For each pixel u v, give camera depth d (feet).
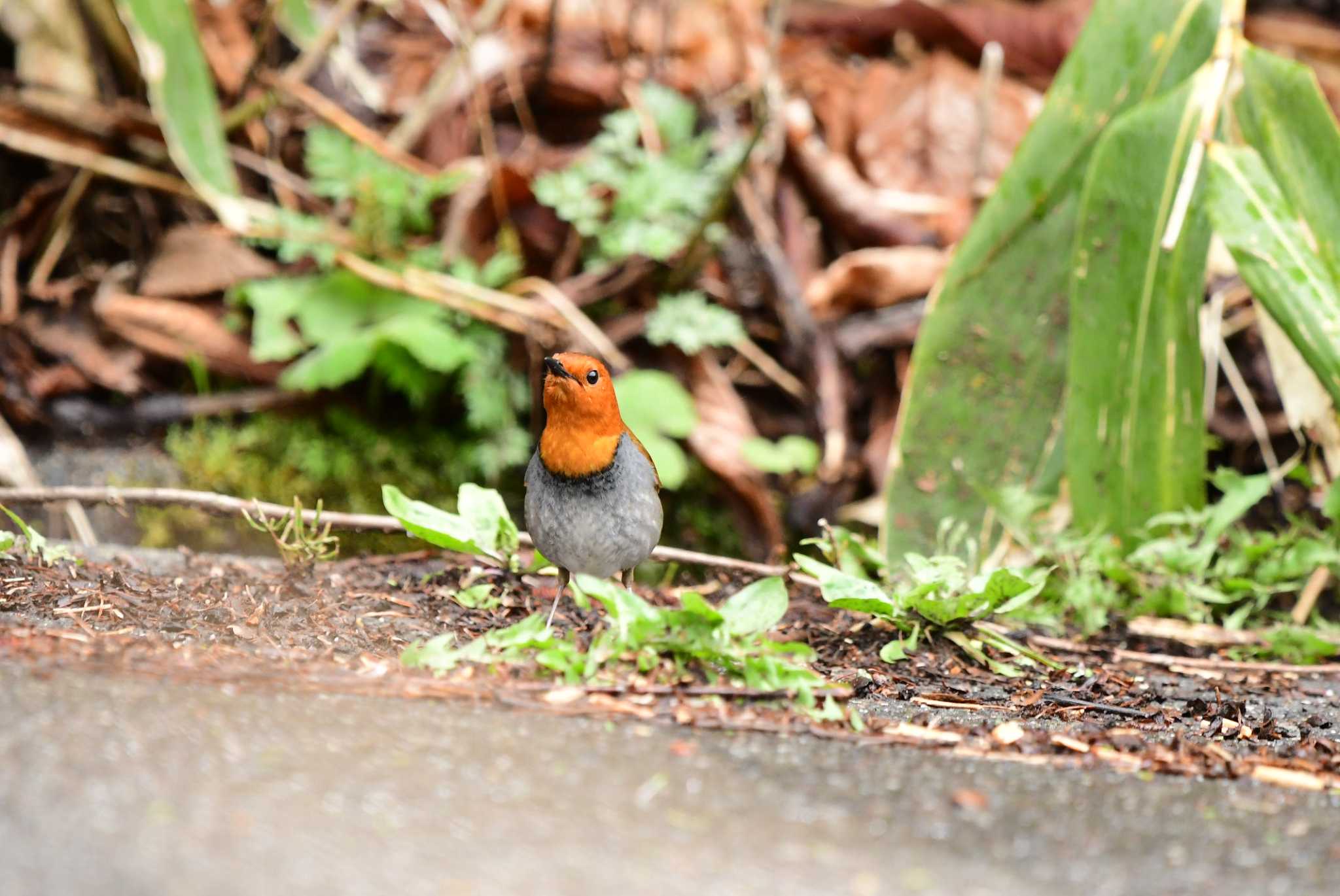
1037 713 21.99
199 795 13.61
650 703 18.72
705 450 42.19
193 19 38.52
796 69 49.67
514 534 25.54
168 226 44.98
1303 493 40.96
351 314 41.52
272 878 11.99
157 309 42.37
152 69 37.52
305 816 13.39
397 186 42.37
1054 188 33.94
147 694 16.75
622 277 44.29
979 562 33.58
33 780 13.52
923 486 34.53
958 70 48.21
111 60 45.44
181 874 11.88
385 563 28.53
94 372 41.81
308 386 39.24
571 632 21.59
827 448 42.80
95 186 44.83
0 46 45.03
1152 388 31.89
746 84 47.91
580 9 48.85
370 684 18.33
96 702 16.11
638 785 15.25
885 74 48.37
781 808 15.05
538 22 48.42
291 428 41.75
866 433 44.37
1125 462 32.19
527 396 42.93
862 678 23.06
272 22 43.42
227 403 41.96
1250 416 40.45
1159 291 31.60
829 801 15.42
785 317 44.47
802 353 44.16
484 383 41.86
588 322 42.39
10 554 24.75
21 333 42.19
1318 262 29.86
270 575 26.37
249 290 41.68
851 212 45.57
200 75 38.73
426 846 12.99
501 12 47.34
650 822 14.19
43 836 12.32
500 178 43.39
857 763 17.06
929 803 15.75
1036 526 32.91
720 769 16.15
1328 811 16.92
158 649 19.40
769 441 44.42
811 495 42.52
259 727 15.93
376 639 21.97
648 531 23.99
